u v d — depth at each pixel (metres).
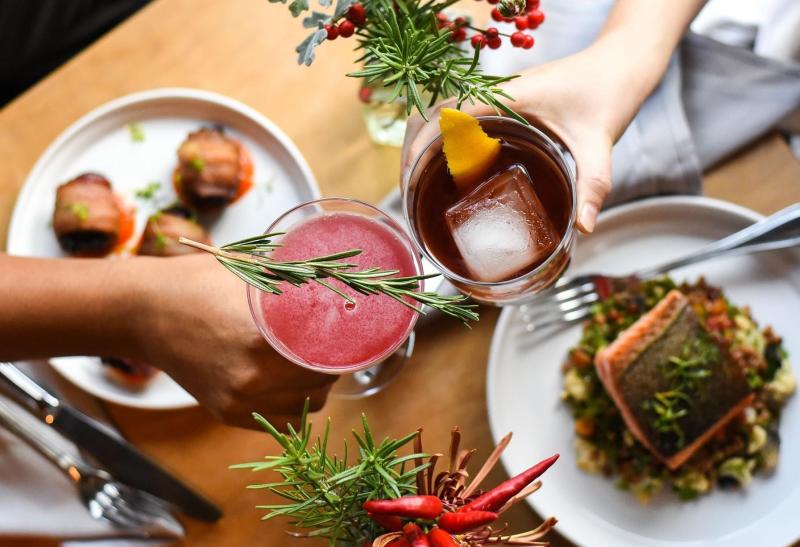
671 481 0.74
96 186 0.79
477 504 0.49
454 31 0.59
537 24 0.57
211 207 0.80
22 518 0.76
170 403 0.76
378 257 0.61
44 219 0.81
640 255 0.77
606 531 0.74
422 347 0.76
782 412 0.74
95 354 0.69
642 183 0.75
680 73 0.77
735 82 0.77
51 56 1.03
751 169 0.77
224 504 0.76
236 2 0.82
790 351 0.75
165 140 0.82
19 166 0.82
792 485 0.73
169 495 0.74
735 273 0.76
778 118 0.76
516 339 0.76
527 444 0.75
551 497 0.74
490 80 0.54
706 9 0.83
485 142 0.58
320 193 0.80
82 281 0.66
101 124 0.81
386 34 0.55
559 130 0.65
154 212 0.81
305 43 0.56
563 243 0.58
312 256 0.61
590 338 0.75
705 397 0.72
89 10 1.03
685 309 0.73
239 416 0.66
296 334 0.60
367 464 0.50
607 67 0.65
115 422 0.77
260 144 0.81
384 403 0.76
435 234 0.61
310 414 0.76
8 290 0.66
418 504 0.48
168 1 0.82
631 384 0.72
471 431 0.75
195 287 0.65
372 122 0.78
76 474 0.77
